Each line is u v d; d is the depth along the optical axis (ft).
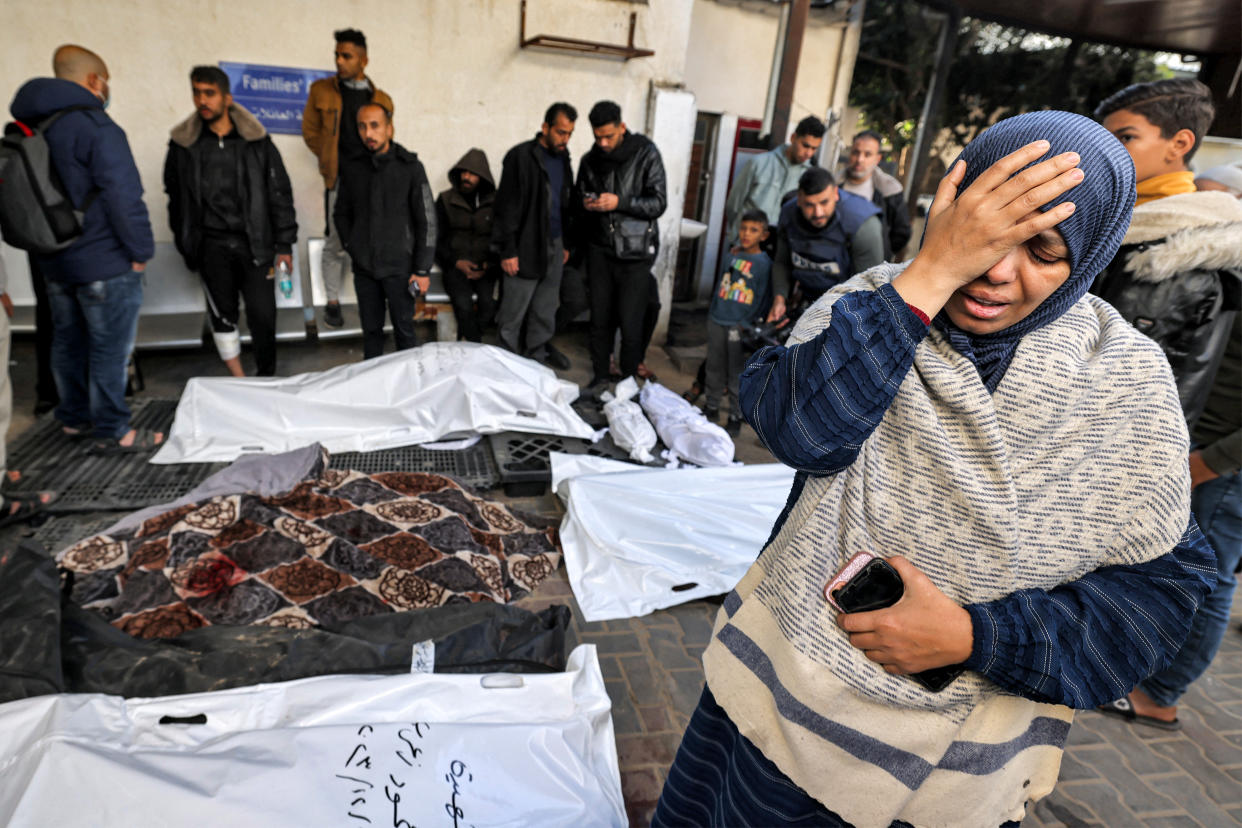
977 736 3.10
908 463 2.88
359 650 6.02
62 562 8.29
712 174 23.47
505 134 18.52
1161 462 2.79
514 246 15.05
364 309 14.38
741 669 3.39
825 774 3.12
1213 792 7.44
